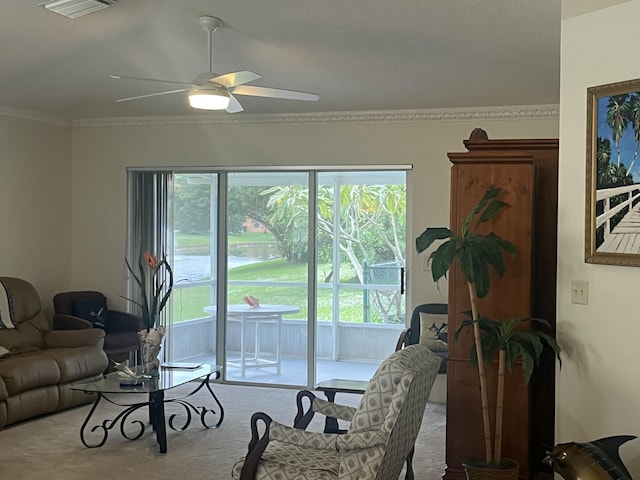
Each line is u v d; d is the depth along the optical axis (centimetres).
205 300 722
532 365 357
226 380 716
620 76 322
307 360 695
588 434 339
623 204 319
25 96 617
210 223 720
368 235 683
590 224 333
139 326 695
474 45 442
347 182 688
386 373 331
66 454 478
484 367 379
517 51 454
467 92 576
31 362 547
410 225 662
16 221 686
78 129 748
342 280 691
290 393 670
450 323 410
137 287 735
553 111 621
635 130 313
